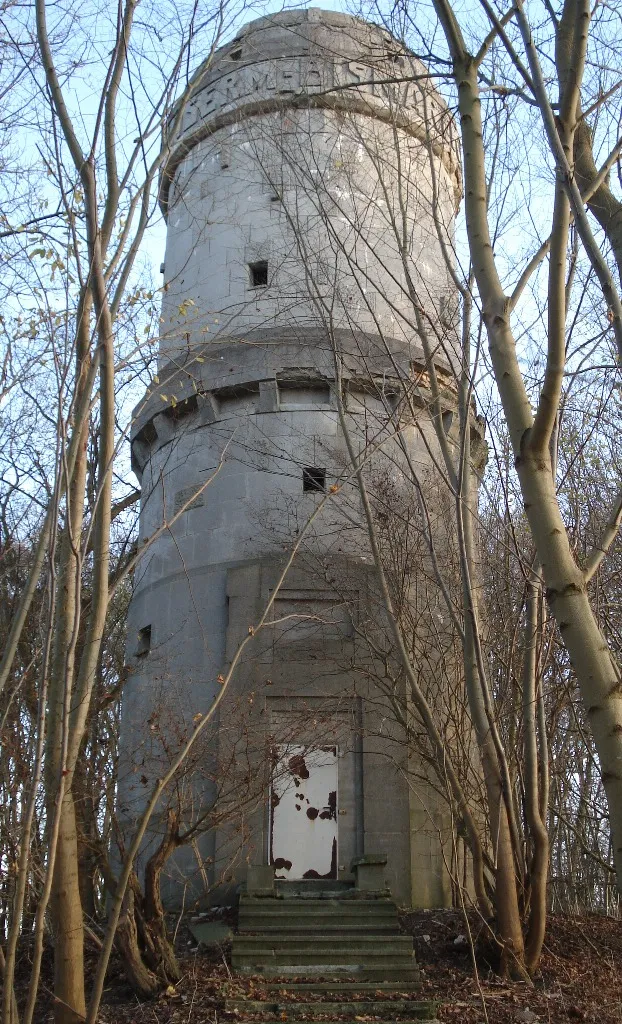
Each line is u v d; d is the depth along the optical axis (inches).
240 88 944.9
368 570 743.7
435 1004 517.3
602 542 324.2
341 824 699.4
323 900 636.1
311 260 827.4
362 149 883.4
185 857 688.4
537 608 595.5
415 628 697.0
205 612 773.9
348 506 765.9
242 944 585.9
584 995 542.9
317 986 543.5
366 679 724.7
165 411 863.7
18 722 534.9
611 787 263.4
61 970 413.1
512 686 637.9
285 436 814.5
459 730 672.4
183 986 536.7
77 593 386.3
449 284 773.9
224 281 884.6
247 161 916.6
